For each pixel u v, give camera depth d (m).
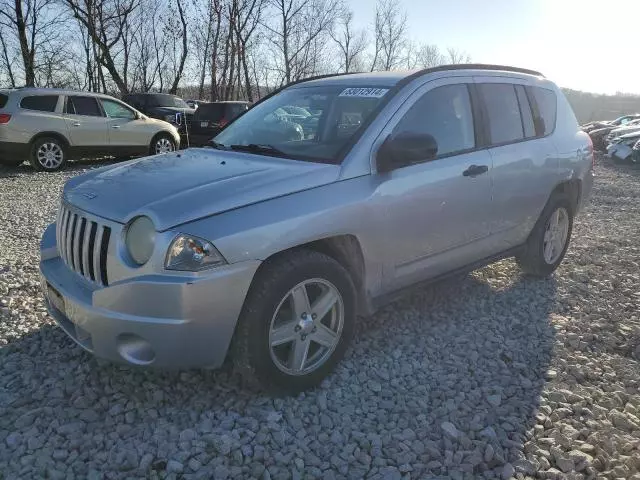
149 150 14.66
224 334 2.90
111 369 3.41
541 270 5.20
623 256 6.38
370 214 3.38
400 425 2.97
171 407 3.07
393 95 3.74
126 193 3.10
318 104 4.02
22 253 5.86
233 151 3.87
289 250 3.12
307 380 3.21
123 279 2.84
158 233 2.77
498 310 4.55
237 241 2.84
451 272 4.21
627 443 2.86
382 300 3.69
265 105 4.52
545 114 5.03
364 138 3.49
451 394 3.26
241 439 2.80
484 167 4.15
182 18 29.69
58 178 11.70
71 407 3.05
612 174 15.91
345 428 2.93
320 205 3.16
